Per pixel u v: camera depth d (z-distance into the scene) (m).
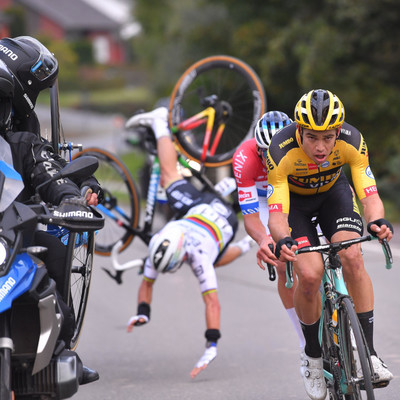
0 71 12.65
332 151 15.43
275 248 14.35
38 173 13.30
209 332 20.23
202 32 76.56
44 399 12.47
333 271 16.03
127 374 20.67
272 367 20.73
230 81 48.41
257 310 27.52
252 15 70.19
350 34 60.47
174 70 105.38
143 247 42.09
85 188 13.22
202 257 21.06
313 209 16.56
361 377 14.52
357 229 15.94
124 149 120.56
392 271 31.84
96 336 24.92
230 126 27.09
